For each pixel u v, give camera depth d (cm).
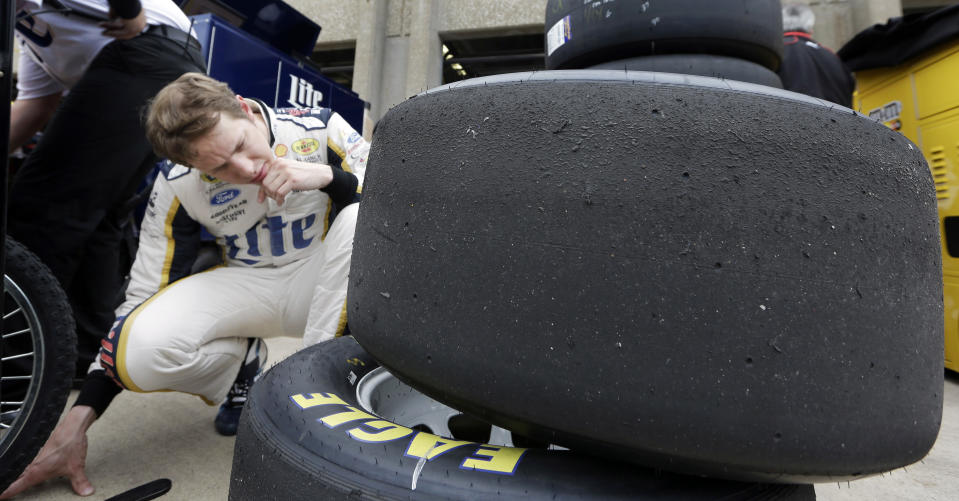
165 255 120
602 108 49
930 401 51
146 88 135
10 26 77
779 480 48
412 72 626
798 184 45
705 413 44
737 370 44
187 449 124
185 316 110
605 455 50
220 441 130
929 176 55
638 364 45
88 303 165
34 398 95
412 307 55
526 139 50
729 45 86
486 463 53
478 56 711
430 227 55
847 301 45
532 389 48
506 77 56
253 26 272
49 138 127
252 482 59
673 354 44
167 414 145
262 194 105
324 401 68
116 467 113
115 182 135
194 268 127
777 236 44
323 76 315
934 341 52
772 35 89
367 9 635
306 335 122
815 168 46
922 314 50
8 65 77
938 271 54
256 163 100
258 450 60
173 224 120
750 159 45
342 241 117
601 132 48
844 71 207
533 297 48
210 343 117
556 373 47
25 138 163
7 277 91
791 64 203
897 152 51
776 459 45
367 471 53
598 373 46
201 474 112
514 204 49
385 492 51
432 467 53
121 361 104
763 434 44
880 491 114
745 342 44
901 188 50
